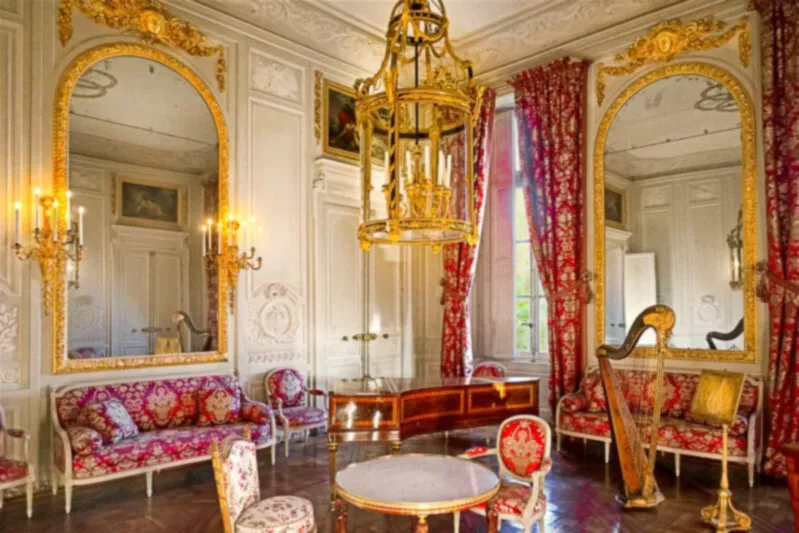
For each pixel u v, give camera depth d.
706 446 4.67
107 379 4.84
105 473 4.14
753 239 5.18
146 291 5.14
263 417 5.11
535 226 6.52
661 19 5.74
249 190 5.91
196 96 5.57
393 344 7.43
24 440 4.06
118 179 5.03
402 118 3.62
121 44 5.06
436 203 3.56
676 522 3.85
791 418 4.71
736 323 5.27
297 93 6.41
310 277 6.43
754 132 5.20
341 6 6.30
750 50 5.24
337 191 6.79
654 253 5.80
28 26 4.59
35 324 4.50
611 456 5.47
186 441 4.56
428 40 3.52
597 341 6.11
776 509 4.08
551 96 6.37
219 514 4.03
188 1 5.49
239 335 5.73
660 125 5.80
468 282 6.99
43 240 4.55
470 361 7.04
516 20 6.49
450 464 3.33
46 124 4.65
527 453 3.38
